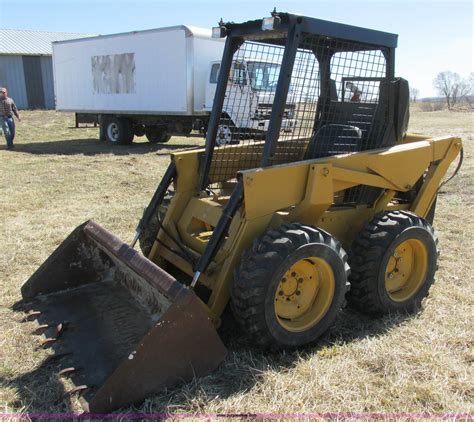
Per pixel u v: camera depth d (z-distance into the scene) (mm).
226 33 3564
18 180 8984
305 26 3162
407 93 3934
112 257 3607
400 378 2977
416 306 3869
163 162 11250
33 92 31109
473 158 11531
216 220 3521
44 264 3811
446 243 5578
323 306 3266
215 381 2902
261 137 4117
